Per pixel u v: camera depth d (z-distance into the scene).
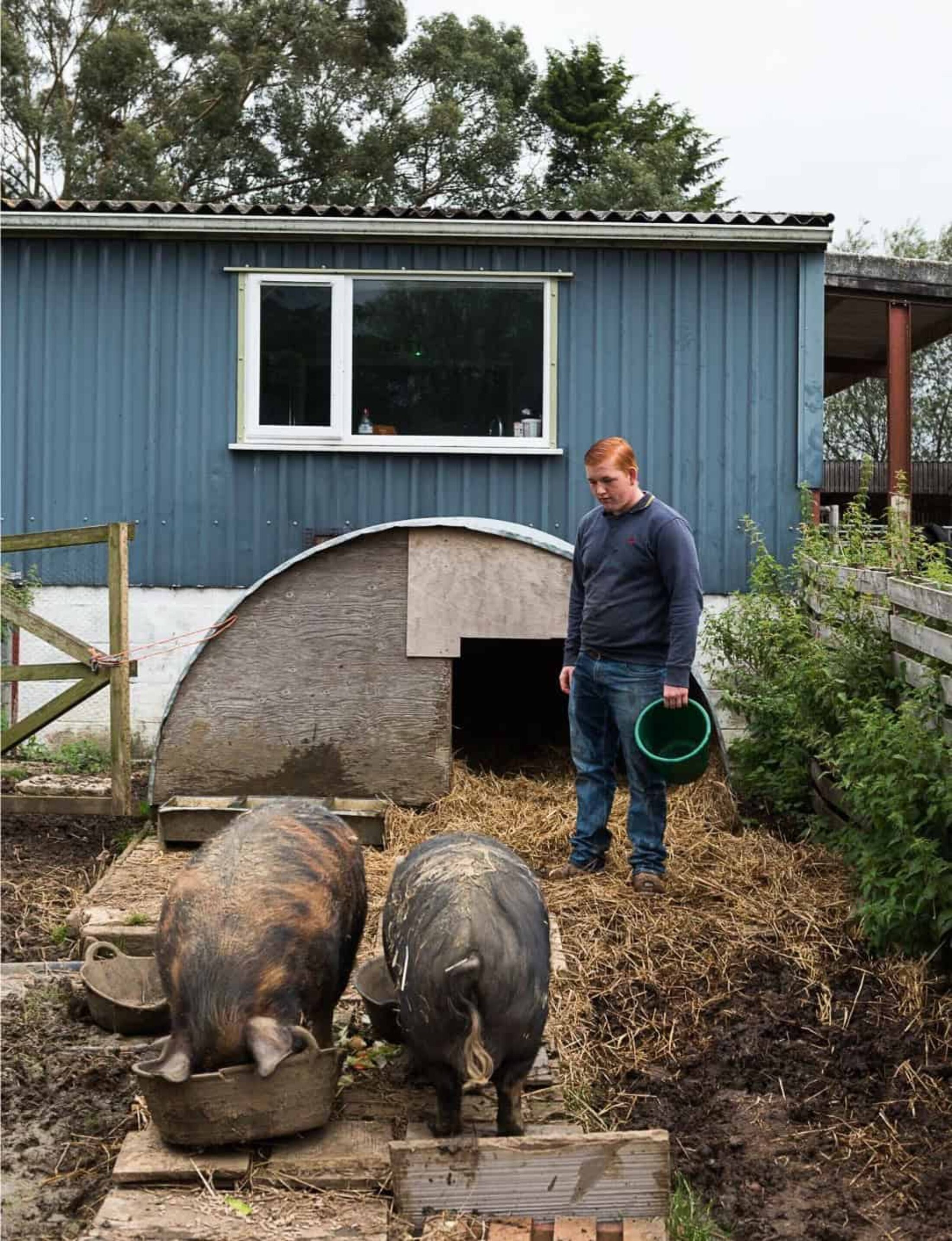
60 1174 4.06
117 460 10.55
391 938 4.11
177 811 7.09
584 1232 3.73
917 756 5.58
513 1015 3.79
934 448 36.78
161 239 10.47
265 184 31.38
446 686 7.58
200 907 3.97
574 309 10.52
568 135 34.66
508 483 10.56
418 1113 4.24
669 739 6.50
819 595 8.52
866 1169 4.29
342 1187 3.85
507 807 7.58
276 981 3.89
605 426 10.55
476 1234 3.70
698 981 5.54
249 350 10.50
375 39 31.67
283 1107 3.89
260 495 10.55
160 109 30.53
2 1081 4.58
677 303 10.48
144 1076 3.82
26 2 30.12
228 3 32.06
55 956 5.84
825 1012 5.29
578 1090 4.66
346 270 10.48
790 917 6.11
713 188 36.03
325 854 4.28
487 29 33.44
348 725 7.56
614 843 7.02
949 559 8.12
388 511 10.56
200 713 7.57
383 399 10.61
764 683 8.70
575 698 6.59
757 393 10.48
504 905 3.90
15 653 10.20
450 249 10.49
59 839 7.72
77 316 10.51
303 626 7.61
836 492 19.83
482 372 10.62
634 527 6.23
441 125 30.78
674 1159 4.31
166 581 10.56
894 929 5.70
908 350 11.98
